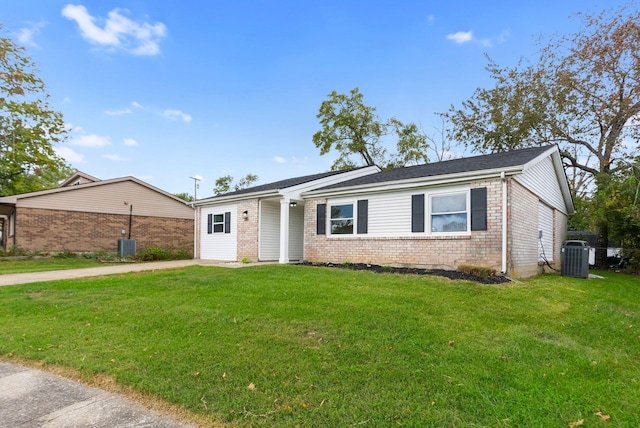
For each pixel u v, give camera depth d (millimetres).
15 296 6922
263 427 2568
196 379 3307
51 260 15734
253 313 5324
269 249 14828
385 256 11031
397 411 2756
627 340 4719
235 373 3410
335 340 4230
